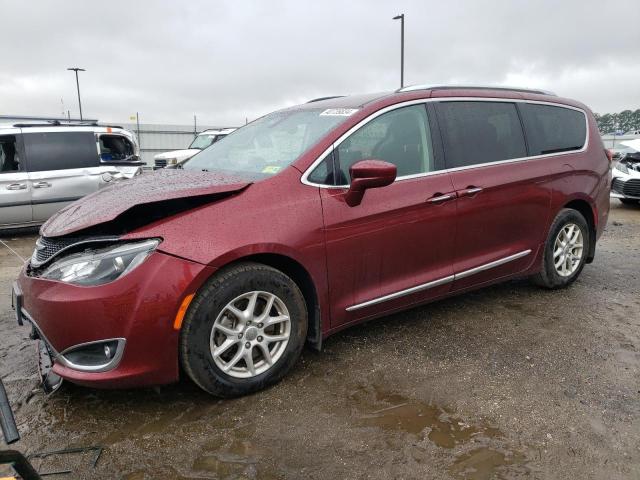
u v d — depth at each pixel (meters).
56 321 2.54
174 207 2.74
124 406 2.80
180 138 28.98
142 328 2.54
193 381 2.75
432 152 3.61
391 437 2.52
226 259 2.69
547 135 4.40
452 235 3.65
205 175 3.30
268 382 2.95
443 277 3.65
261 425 2.62
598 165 4.73
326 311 3.15
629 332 3.77
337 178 3.17
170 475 2.26
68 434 2.55
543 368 3.21
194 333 2.65
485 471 2.28
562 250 4.56
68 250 2.68
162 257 2.57
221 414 2.72
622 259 5.95
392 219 3.31
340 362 3.29
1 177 7.66
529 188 4.11
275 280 2.88
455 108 3.84
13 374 3.18
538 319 4.01
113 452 2.41
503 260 4.02
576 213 4.60
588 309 4.24
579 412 2.73
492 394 2.91
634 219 8.77
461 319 4.01
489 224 3.87
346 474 2.26
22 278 2.85
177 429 2.59
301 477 2.24
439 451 2.42
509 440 2.50
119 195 2.98
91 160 8.39
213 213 2.76
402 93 3.64
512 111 4.20
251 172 3.27
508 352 3.44
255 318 2.87
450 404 2.81
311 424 2.62
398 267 3.41
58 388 2.97
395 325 3.89
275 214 2.90
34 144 7.96
